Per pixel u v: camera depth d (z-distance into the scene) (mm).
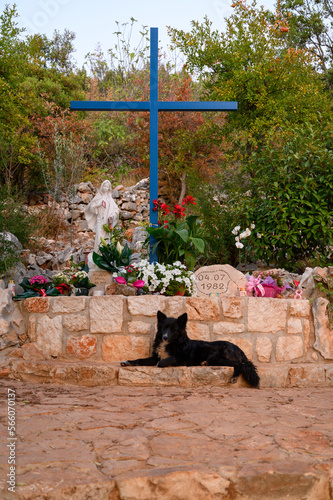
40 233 13312
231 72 12555
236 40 12547
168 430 3592
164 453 3084
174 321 5648
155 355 5746
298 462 2930
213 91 13445
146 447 3191
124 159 20156
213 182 13430
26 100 14680
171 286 6781
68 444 3229
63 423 3729
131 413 4098
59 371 5469
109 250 8156
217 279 7141
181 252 7793
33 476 2674
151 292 6910
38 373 5594
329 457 3037
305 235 9086
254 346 6262
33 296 6598
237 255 10203
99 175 18594
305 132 9602
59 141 15648
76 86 20422
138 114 17656
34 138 15852
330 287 6805
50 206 15531
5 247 8461
